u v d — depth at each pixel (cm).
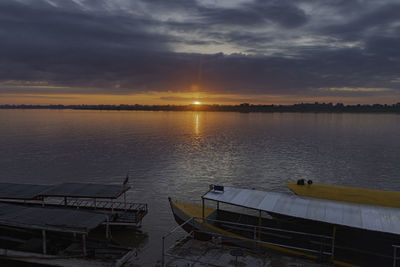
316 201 2538
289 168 7706
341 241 2461
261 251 2070
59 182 6200
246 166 7919
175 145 12019
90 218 2814
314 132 18312
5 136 14812
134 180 6334
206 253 2020
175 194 5328
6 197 3519
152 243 3359
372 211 2270
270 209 2398
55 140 13300
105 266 2480
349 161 8638
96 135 15812
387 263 2206
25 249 2744
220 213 3200
